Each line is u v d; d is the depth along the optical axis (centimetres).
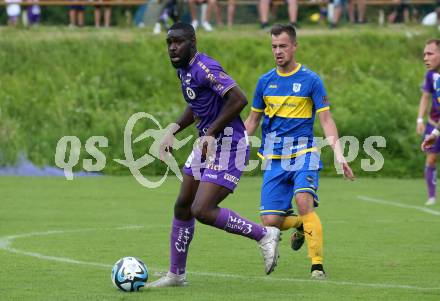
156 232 2891
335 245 2656
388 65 5831
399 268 2259
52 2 6278
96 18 6469
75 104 5181
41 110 5066
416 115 4981
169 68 5681
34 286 1977
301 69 2186
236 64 5750
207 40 5938
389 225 3100
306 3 6450
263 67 5709
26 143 4838
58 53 5781
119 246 2595
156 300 1819
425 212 3466
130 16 6694
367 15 7275
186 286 1995
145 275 1930
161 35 6088
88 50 5822
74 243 2647
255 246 2608
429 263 2338
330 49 5981
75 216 3272
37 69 5631
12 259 2352
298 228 2261
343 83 5566
